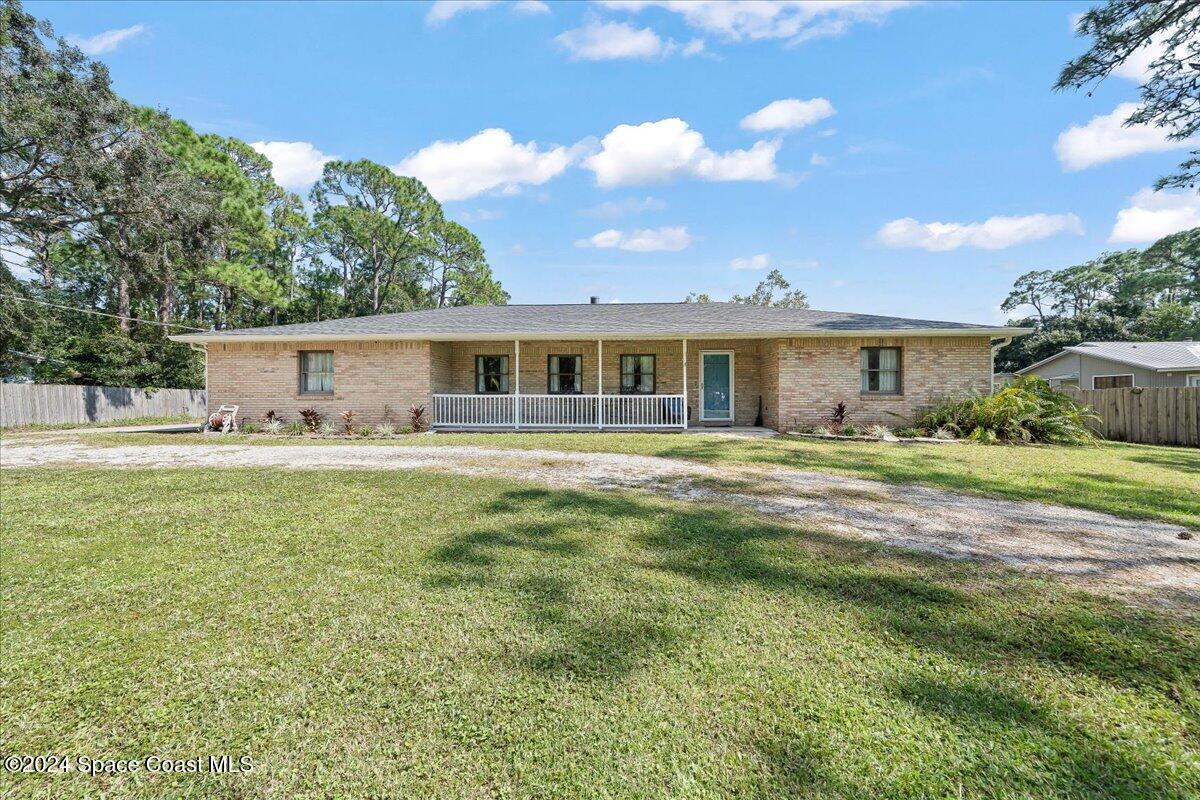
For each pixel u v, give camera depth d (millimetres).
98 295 31391
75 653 2709
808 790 1801
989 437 11250
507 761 1950
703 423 15531
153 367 24609
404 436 12906
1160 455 9477
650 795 1794
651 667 2549
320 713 2229
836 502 5848
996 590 3428
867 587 3480
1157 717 2170
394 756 1981
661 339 14688
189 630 2951
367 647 2750
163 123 24312
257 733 2111
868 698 2301
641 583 3557
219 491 6340
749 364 15500
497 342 15961
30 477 7332
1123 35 10781
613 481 7008
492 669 2539
